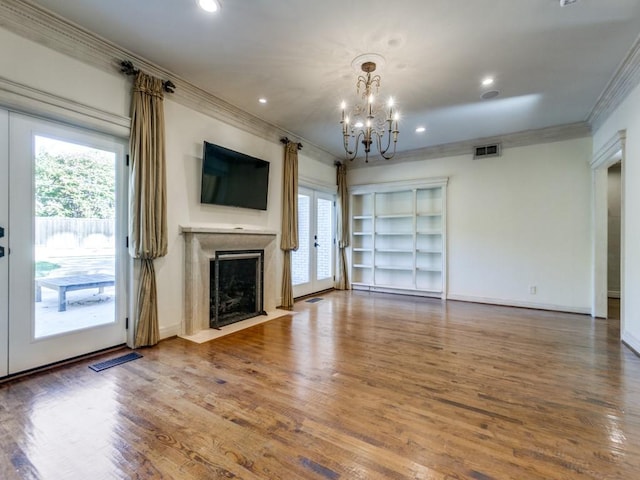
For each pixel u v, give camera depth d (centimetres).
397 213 654
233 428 188
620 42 277
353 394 229
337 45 286
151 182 316
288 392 231
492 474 152
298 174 560
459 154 574
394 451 169
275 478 149
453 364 285
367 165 677
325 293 645
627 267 336
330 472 153
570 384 246
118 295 314
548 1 229
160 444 173
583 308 477
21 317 252
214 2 233
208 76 342
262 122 469
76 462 159
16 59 239
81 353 288
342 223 677
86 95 278
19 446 171
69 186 279
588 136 473
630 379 255
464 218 570
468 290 565
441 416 202
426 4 233
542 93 375
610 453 167
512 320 438
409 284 638
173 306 355
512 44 281
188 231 359
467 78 340
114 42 283
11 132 245
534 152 511
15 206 248
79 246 286
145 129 312
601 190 456
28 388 234
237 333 372
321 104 412
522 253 520
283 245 515
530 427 191
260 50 295
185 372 264
